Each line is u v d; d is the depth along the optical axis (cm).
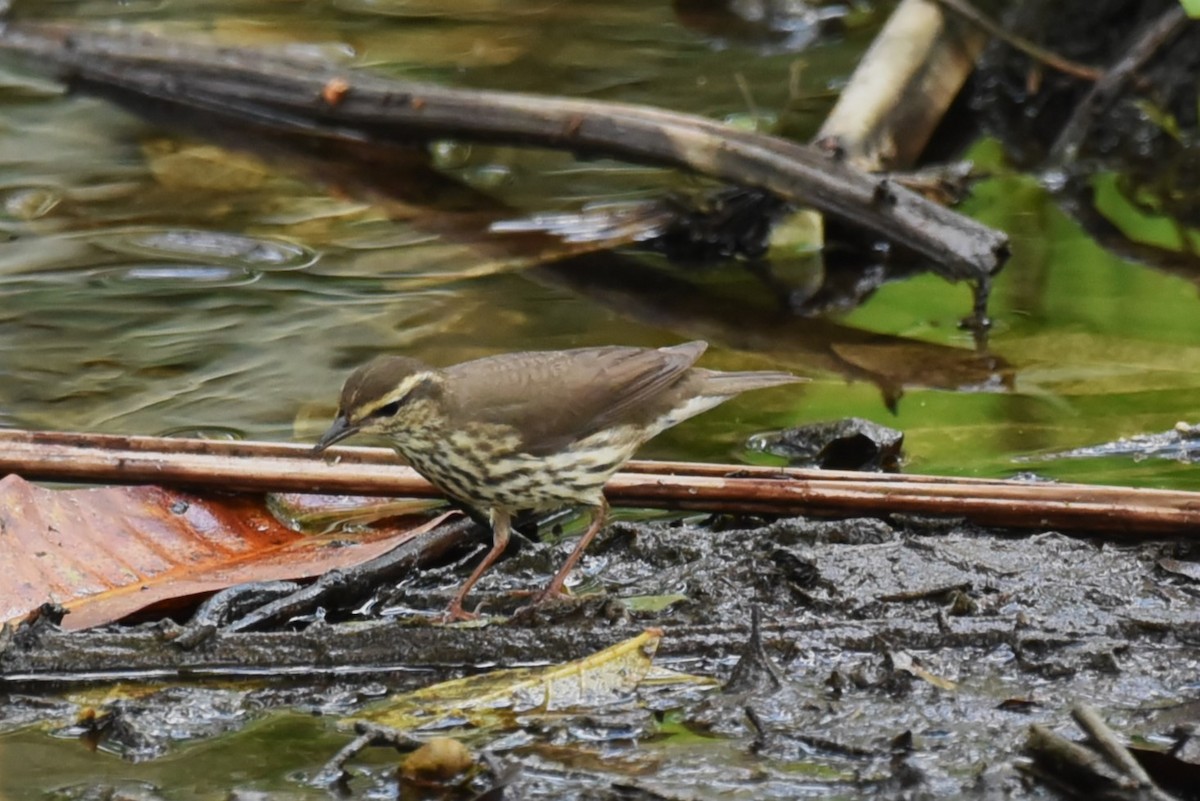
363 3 2097
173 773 751
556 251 1495
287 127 1733
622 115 1513
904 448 1120
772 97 1802
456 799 722
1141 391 1198
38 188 1605
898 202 1401
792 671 844
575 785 730
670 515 1039
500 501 987
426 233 1532
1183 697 809
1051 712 796
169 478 992
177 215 1552
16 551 918
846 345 1316
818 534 973
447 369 1023
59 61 1859
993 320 1352
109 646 850
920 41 1680
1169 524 959
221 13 2036
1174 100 1703
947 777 736
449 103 1619
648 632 846
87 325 1321
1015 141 1764
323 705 821
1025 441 1123
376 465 1028
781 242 1508
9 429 1064
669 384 1030
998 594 897
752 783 734
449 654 861
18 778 747
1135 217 1564
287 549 967
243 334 1307
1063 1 1778
